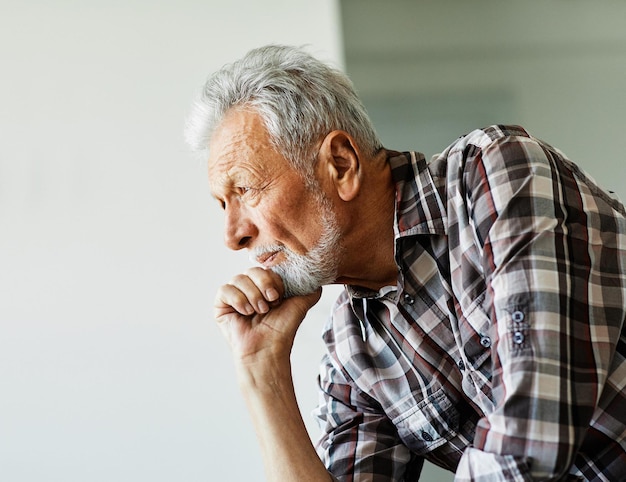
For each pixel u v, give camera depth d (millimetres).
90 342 2232
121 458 2189
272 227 1131
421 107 2348
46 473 2174
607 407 950
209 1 2395
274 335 1185
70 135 2318
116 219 2285
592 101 2348
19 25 2355
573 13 2371
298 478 1093
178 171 2314
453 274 1101
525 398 838
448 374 1181
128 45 2365
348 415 1313
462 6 2379
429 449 1233
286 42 2373
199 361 2234
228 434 2205
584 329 892
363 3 2385
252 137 1125
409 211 1146
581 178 1050
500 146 1021
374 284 1225
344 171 1150
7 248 2262
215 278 2273
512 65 2359
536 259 903
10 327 2230
